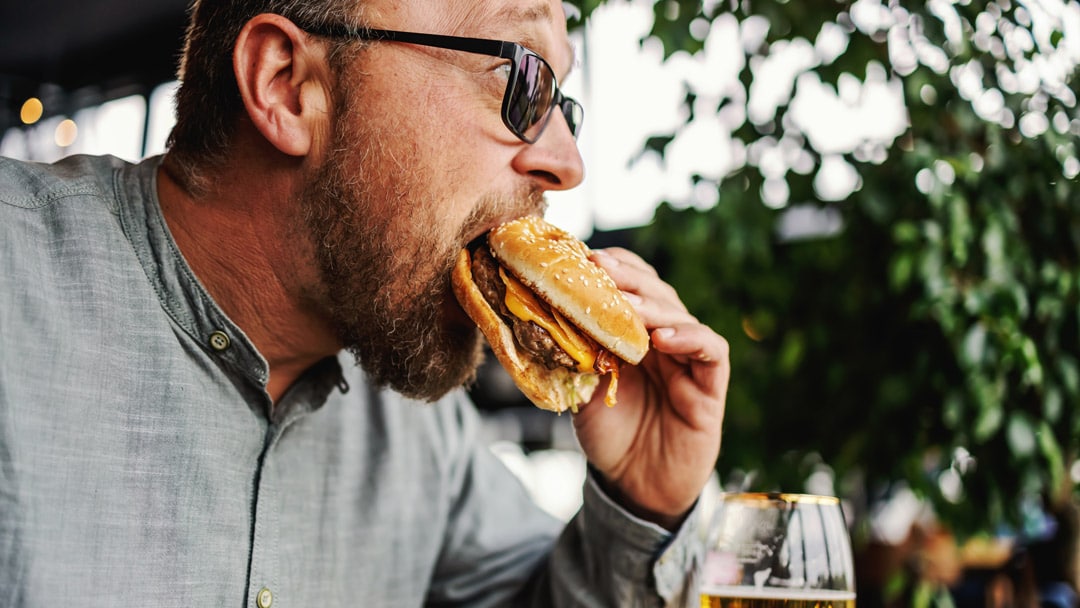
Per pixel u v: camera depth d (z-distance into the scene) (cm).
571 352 141
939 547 335
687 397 175
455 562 209
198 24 160
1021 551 327
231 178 152
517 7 153
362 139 147
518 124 149
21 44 966
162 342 149
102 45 957
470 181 148
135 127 996
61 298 141
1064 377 230
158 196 158
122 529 139
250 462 158
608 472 183
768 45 275
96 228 149
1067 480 255
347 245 148
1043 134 236
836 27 266
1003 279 235
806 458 277
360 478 189
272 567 158
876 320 261
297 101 150
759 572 150
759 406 278
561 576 190
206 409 151
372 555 187
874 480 262
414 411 206
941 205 239
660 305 163
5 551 127
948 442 247
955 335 238
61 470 134
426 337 150
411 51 147
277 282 154
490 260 148
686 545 181
